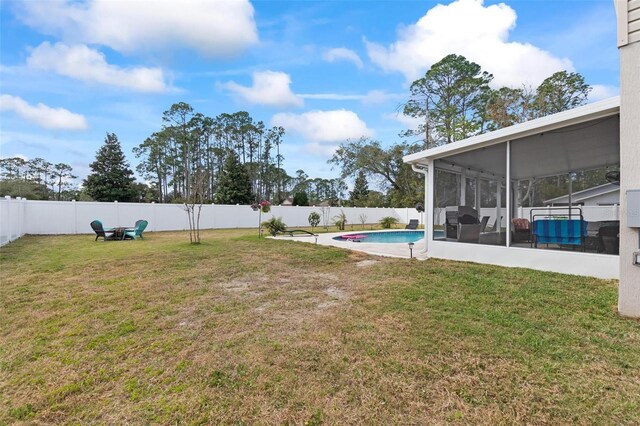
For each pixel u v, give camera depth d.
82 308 4.46
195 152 40.28
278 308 4.34
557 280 5.12
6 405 2.40
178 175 39.91
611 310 3.82
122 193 30.83
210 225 21.44
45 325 3.89
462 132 23.31
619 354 2.82
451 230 7.86
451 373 2.60
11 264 7.70
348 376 2.61
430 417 2.12
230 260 7.99
